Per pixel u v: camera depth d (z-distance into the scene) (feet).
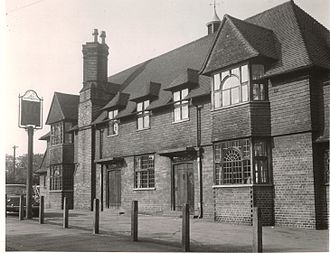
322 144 50.98
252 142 55.16
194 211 65.77
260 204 54.03
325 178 50.42
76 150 101.40
